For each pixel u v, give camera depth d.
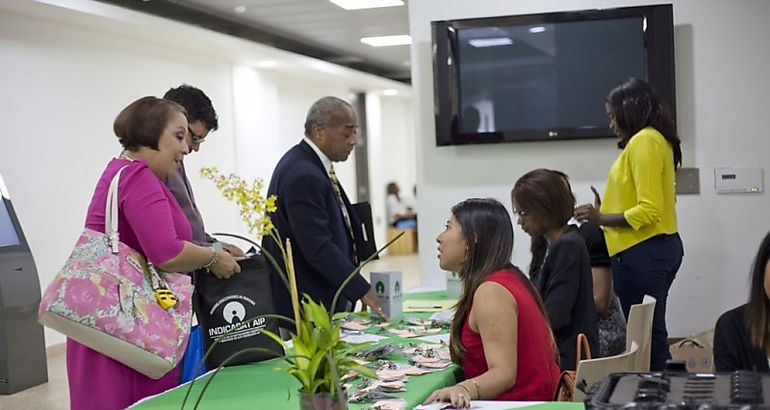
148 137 2.39
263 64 10.18
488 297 2.29
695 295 4.63
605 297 3.38
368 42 10.62
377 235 14.52
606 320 3.39
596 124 4.61
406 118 16.73
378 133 14.78
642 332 2.85
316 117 3.42
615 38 4.55
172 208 2.49
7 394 5.41
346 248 3.42
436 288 4.59
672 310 4.66
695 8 4.53
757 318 2.29
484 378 2.20
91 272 2.22
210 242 3.11
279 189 3.33
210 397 2.22
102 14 6.71
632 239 3.84
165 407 2.12
